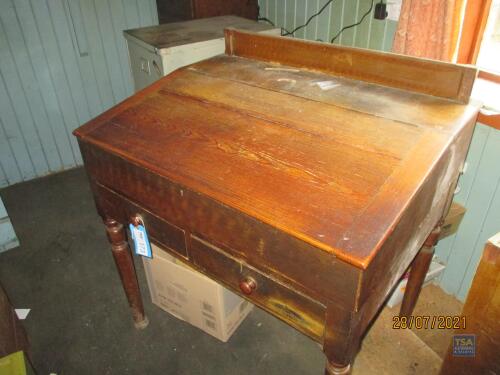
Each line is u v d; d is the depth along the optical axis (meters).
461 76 1.01
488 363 0.98
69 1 2.28
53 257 1.99
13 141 2.47
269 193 0.82
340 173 0.84
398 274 0.95
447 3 1.23
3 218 1.98
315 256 0.74
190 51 1.81
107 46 2.50
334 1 1.85
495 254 0.85
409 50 1.37
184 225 0.98
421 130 0.93
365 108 1.03
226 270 0.96
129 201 1.11
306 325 0.87
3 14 2.14
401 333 1.53
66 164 2.72
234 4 2.33
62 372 1.45
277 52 1.33
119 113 1.17
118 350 1.53
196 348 1.53
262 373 1.44
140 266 1.92
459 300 1.68
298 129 0.98
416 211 0.85
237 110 1.09
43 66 2.36
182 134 1.04
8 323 1.36
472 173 1.45
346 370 0.88
